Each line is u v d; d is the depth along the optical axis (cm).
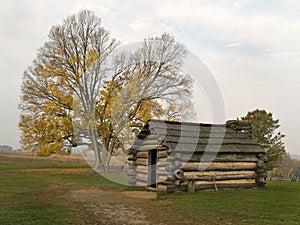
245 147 1322
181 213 822
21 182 1490
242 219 754
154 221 742
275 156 2917
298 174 3406
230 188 1255
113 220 749
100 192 1212
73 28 2386
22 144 2417
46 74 2383
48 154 2338
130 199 1048
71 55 2300
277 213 823
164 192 1151
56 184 1470
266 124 3014
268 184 1593
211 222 728
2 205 878
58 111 2375
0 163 3077
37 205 898
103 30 2367
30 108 2442
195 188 1175
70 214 793
